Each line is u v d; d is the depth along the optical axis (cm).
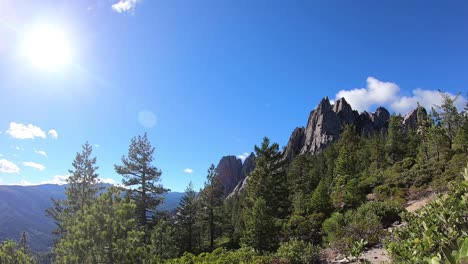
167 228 3259
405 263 490
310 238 2489
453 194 544
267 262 1416
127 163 3447
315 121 13762
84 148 3334
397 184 3303
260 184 3844
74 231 1231
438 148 3916
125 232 1212
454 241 299
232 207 7731
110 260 1126
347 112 14200
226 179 14125
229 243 4378
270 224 2550
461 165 2794
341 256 1355
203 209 5050
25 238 3522
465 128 4094
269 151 4003
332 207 2978
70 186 3256
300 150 13512
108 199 1240
